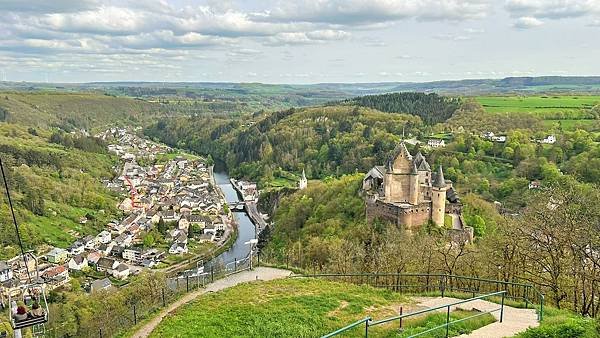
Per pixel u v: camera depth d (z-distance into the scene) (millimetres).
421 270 44625
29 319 19719
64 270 102688
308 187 124250
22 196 139875
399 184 81312
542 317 24297
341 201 95625
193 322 30359
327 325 27469
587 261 34500
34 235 122062
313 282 38344
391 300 32219
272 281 39469
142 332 32469
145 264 116500
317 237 79438
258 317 29562
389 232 70875
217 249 128250
